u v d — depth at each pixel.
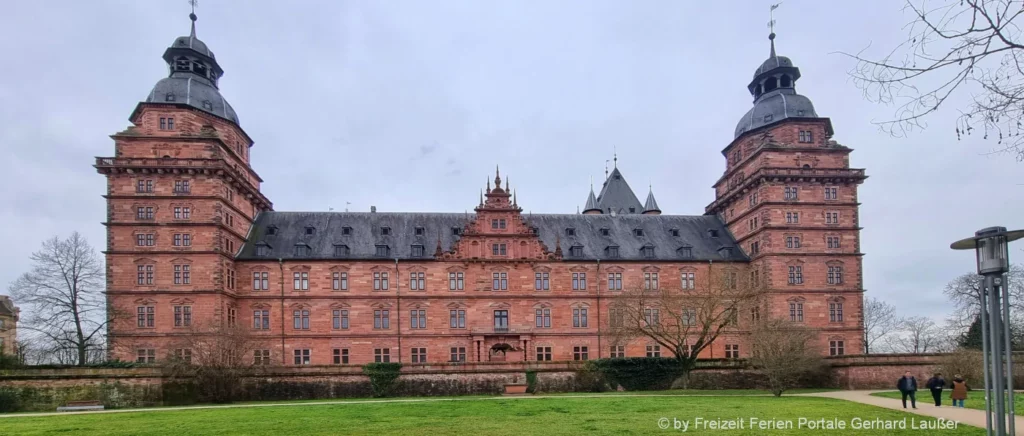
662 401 45.53
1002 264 16.05
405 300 78.19
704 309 64.88
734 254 83.56
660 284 81.81
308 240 79.56
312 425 33.00
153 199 70.56
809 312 76.38
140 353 68.56
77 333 66.25
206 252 70.12
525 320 79.69
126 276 69.50
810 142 79.00
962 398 38.41
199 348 59.28
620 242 84.75
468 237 80.12
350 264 77.94
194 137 71.44
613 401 45.97
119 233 70.06
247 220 79.88
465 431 29.84
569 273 81.06
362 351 76.75
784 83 82.06
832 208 78.38
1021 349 71.38
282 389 60.03
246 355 74.50
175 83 73.44
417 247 79.62
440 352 77.81
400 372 61.59
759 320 67.38
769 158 78.19
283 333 75.62
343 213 83.94
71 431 32.81
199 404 55.06
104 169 69.81
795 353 53.44
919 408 38.34
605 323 80.50
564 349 79.56
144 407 53.47
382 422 33.84
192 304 69.56
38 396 54.72
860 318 77.00
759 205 78.19
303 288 76.94
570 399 49.06
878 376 64.56
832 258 77.44
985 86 11.22
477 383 62.47
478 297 79.19
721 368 66.38
